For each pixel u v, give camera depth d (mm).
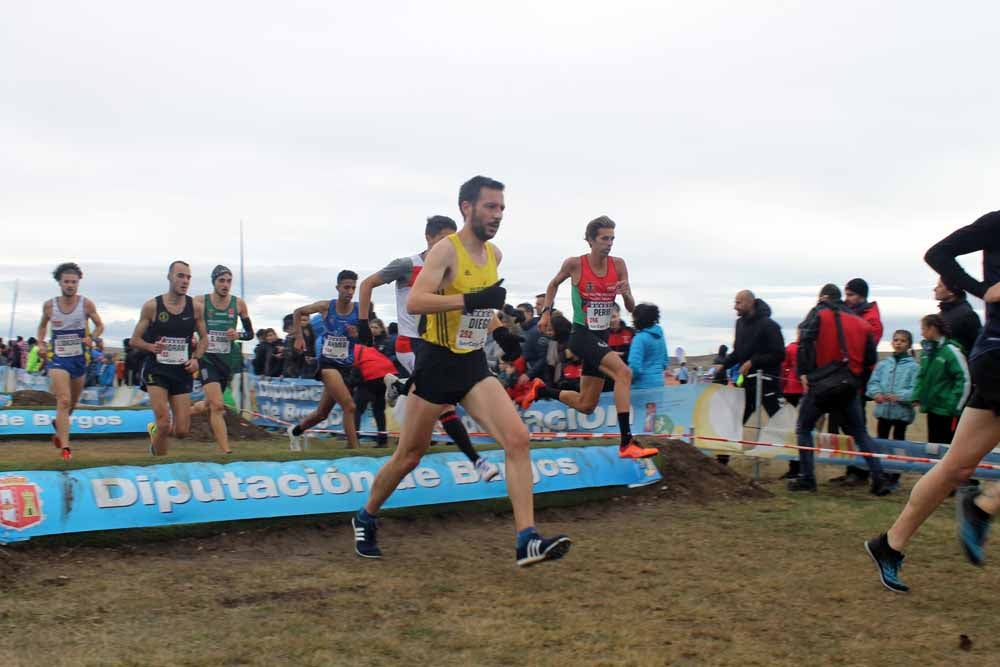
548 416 11055
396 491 6043
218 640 3648
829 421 9547
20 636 3654
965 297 7941
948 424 8188
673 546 5602
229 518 5430
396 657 3486
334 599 4293
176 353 8188
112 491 5238
